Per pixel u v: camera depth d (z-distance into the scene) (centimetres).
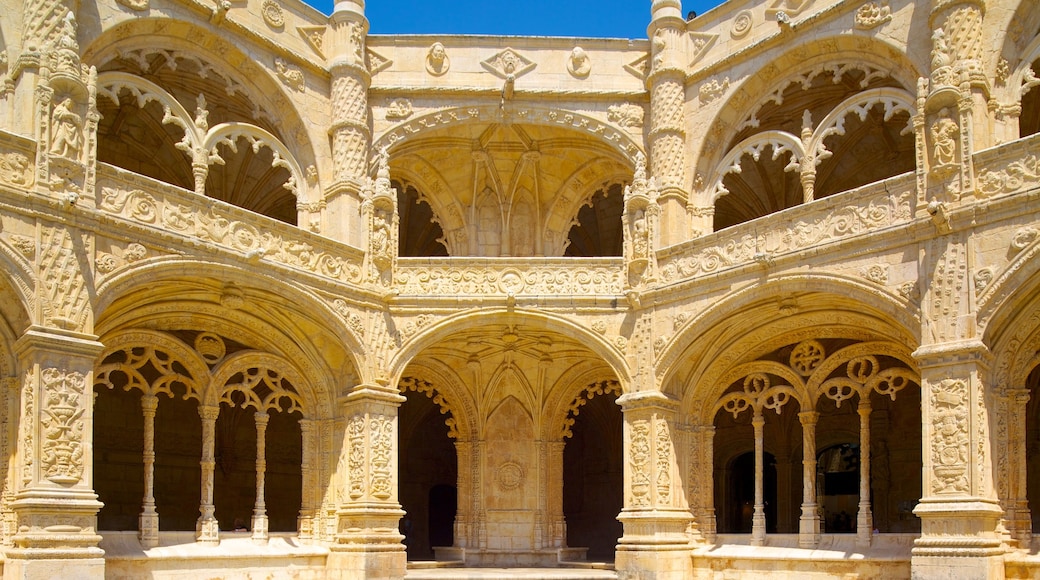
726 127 2522
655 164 2550
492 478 2772
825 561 2158
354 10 2558
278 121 2473
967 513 1766
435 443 3600
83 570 1741
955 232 1864
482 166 2869
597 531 3447
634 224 2412
